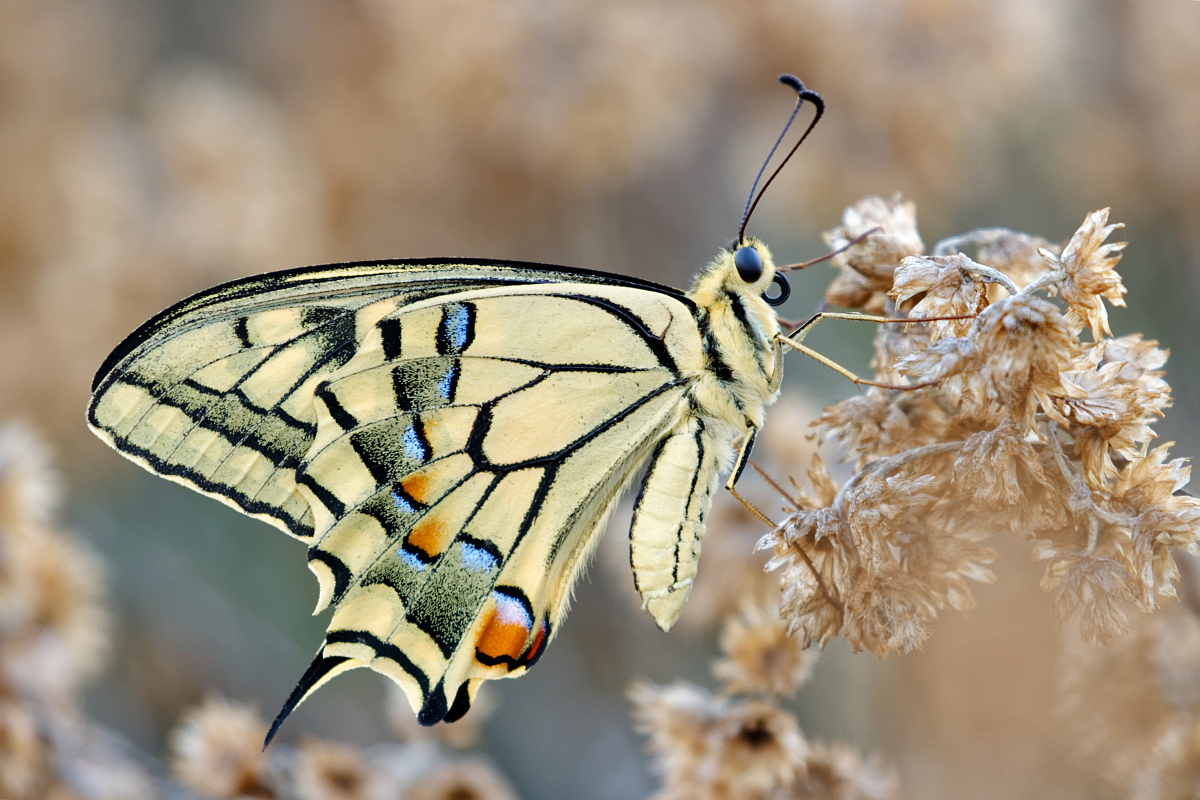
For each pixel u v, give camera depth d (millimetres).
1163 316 459
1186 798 376
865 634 357
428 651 374
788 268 375
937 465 359
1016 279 368
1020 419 354
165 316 372
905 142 474
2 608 415
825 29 473
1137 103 488
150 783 415
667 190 524
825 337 499
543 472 376
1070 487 355
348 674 524
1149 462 355
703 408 375
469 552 375
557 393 375
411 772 404
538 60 496
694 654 449
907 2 470
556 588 378
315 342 374
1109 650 379
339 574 374
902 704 413
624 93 485
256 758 401
